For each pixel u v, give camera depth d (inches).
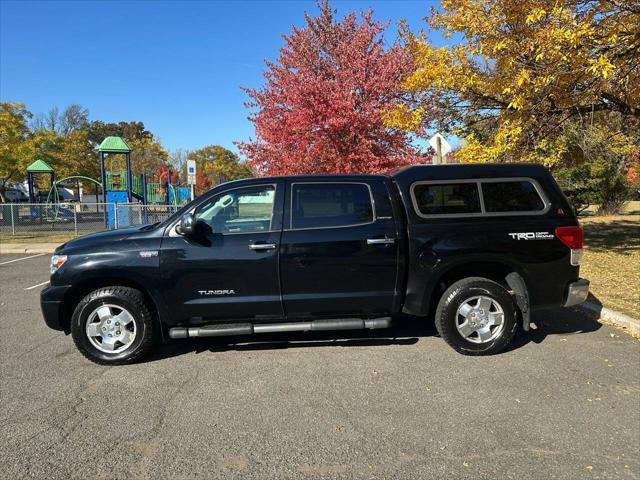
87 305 185.8
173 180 1934.1
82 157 1681.8
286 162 525.3
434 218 191.8
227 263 185.6
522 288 192.4
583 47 287.6
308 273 187.8
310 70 587.5
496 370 176.1
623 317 224.5
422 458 121.0
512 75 330.0
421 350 198.5
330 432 134.5
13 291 335.0
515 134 340.2
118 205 756.0
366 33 566.9
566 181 845.2
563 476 112.7
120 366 187.2
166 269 185.2
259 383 168.6
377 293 191.6
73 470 118.2
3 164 1184.8
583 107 363.6
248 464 119.9
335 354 195.6
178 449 127.0
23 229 764.0
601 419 139.3
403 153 528.1
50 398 158.7
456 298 189.3
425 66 406.9
